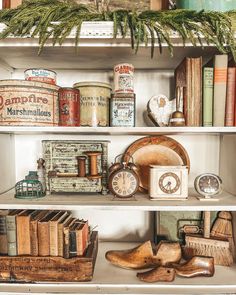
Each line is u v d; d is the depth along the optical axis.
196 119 1.00
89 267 1.00
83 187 1.12
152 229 1.34
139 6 1.20
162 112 1.06
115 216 1.34
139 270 1.08
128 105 1.01
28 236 1.02
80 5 0.97
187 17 0.92
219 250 1.12
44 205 0.97
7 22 0.93
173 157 1.27
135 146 1.27
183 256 1.15
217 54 1.05
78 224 1.09
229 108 0.99
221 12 0.92
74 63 1.21
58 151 1.14
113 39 0.94
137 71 1.31
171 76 1.31
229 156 1.20
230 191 1.18
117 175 1.07
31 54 1.08
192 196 1.12
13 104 0.94
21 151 1.33
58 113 1.01
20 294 0.95
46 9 0.93
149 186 1.08
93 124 1.01
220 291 0.95
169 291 0.96
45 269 1.00
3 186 1.20
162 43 0.95
